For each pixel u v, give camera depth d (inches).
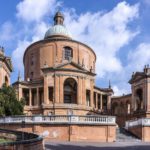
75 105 2448.3
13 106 1942.7
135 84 2615.7
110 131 1658.5
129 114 2714.1
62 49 2787.9
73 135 1609.3
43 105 2455.7
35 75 2842.0
